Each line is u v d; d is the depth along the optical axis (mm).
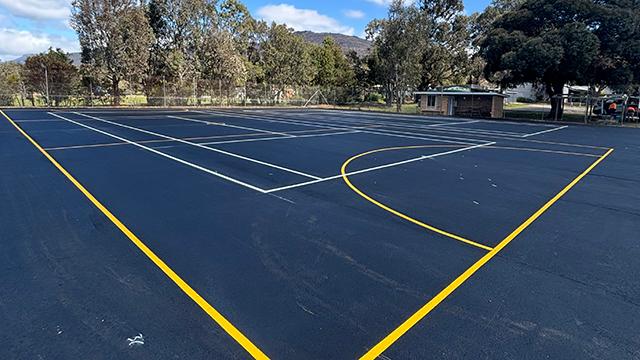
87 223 6090
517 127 26594
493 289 4375
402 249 5402
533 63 30016
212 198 7551
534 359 3232
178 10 40562
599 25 30203
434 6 52844
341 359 3158
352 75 60000
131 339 3357
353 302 4031
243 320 3668
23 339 3330
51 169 9797
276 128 21062
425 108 40500
